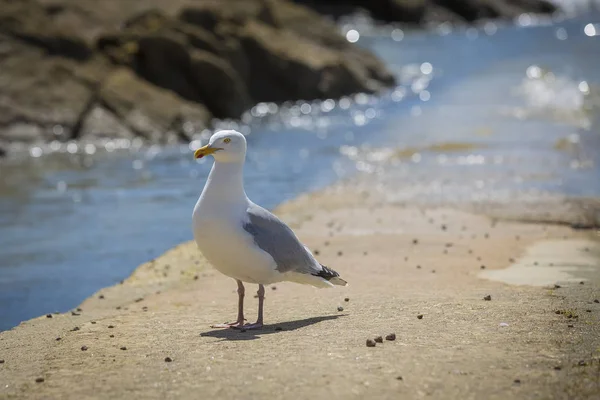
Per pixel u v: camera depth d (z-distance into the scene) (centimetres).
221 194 830
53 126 2444
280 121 2867
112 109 2553
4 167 2122
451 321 812
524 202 1580
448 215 1496
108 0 3428
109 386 663
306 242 1321
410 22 6112
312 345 740
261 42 3266
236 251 823
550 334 762
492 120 2573
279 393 623
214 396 625
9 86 2491
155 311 970
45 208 1673
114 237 1442
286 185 1848
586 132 2281
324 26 3922
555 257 1181
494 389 624
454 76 3719
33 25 2739
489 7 6438
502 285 1020
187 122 2606
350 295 983
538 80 3356
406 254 1224
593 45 4634
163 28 2972
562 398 608
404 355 699
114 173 2036
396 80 3691
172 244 1395
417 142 2312
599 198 1587
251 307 959
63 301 1120
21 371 729
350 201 1644
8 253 1352
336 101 3281
